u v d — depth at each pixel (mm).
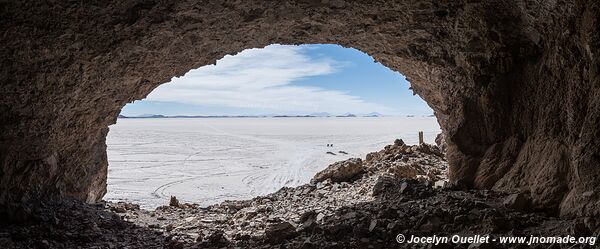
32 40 4734
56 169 6688
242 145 52500
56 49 5031
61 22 4727
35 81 5211
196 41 6211
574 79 4715
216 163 31875
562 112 5047
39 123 5742
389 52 7230
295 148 46531
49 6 4477
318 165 28969
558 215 4488
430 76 7430
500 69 6148
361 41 7043
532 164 5441
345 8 5707
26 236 4945
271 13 5730
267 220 6531
